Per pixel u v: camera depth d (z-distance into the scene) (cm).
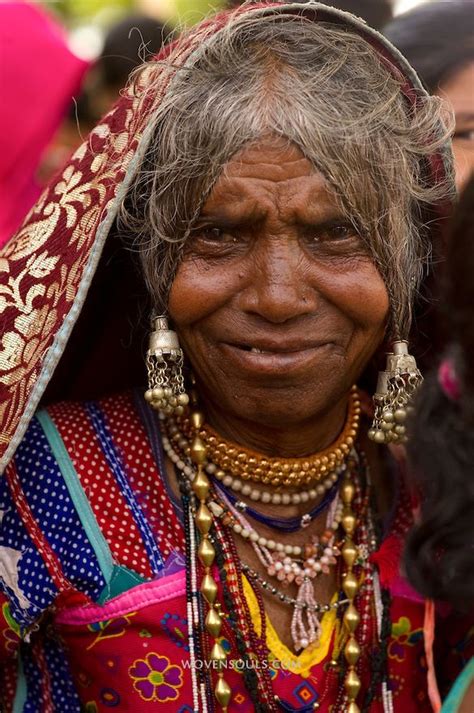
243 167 121
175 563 133
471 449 108
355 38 129
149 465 138
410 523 141
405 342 135
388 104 127
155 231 127
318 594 138
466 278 99
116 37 290
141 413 142
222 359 129
